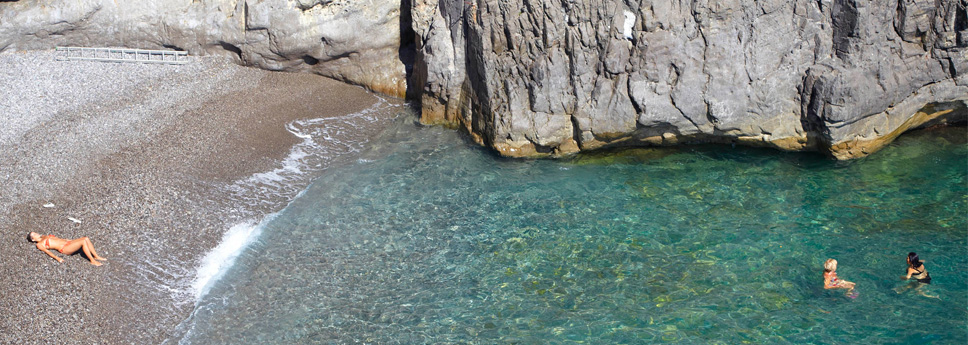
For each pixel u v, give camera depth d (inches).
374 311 583.8
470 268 632.4
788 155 783.1
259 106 880.3
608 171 776.9
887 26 712.4
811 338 537.6
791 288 589.6
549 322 565.9
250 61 954.7
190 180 724.0
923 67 732.0
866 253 624.4
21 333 529.7
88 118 807.1
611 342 541.6
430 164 796.6
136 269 608.1
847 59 716.7
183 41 954.1
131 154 749.9
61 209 657.0
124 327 553.6
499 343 546.0
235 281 614.2
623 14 742.5
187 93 885.8
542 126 792.3
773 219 678.5
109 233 637.3
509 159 808.9
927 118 782.5
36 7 917.2
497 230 682.2
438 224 692.7
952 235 639.8
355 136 850.1
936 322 545.3
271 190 738.2
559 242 661.3
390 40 932.0
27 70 893.2
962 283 583.5
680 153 804.0
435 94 859.4
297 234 676.1
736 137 785.6
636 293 592.7
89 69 912.3
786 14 726.5
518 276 619.8
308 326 567.8
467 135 852.0
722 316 563.2
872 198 699.4
